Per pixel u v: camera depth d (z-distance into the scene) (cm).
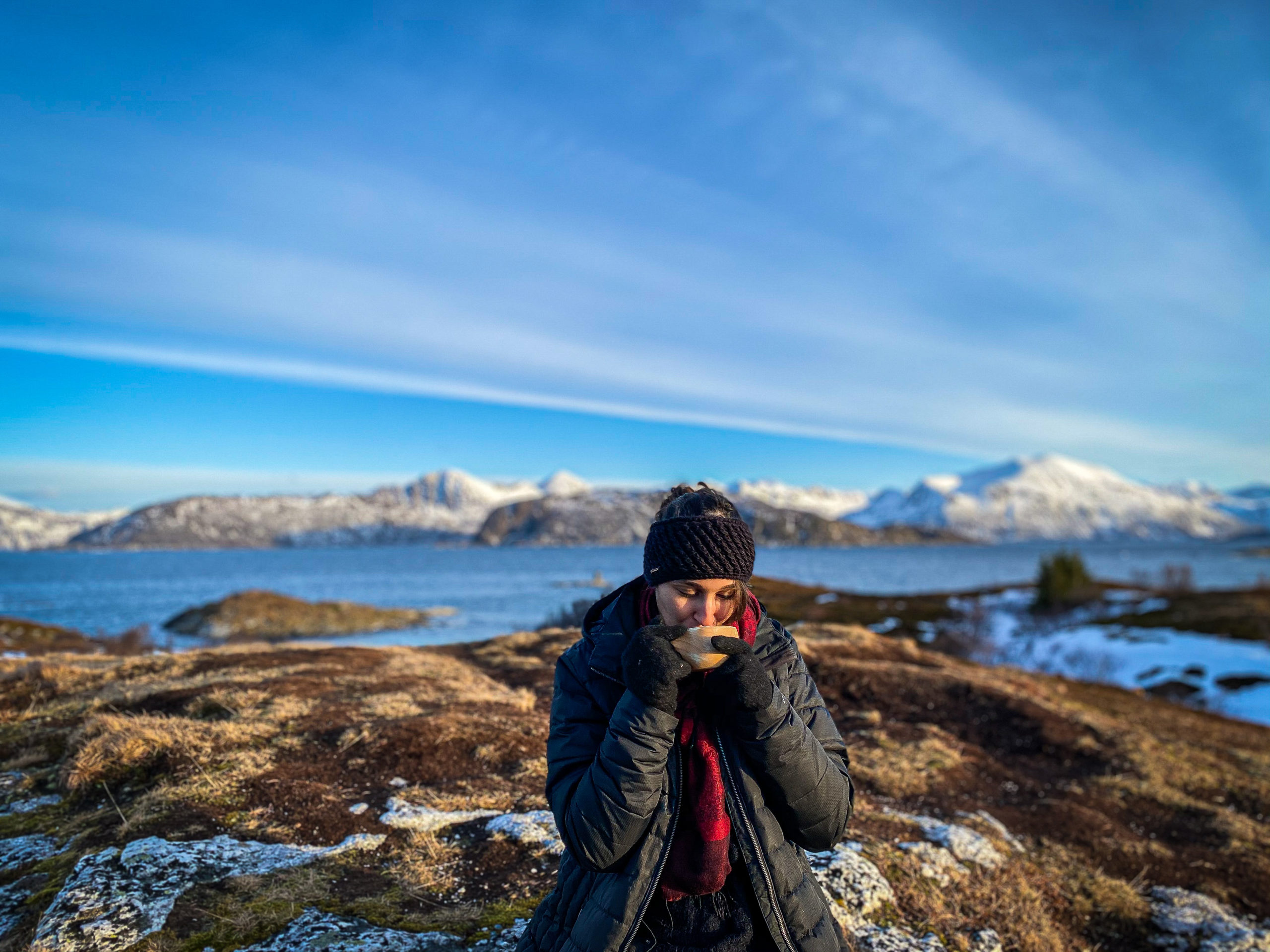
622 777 168
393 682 706
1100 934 450
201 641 3431
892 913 388
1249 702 2089
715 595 179
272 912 315
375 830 409
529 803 450
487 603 5656
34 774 486
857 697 866
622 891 177
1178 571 6291
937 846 479
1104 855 543
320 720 565
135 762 470
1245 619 3244
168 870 341
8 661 834
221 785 441
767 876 180
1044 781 691
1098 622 3856
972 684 917
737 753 184
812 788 178
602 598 211
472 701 647
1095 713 995
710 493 186
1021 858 503
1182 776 722
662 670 164
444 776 488
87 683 699
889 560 18550
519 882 360
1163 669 2552
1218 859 557
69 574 12238
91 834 391
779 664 198
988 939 388
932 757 673
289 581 9912
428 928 313
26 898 331
